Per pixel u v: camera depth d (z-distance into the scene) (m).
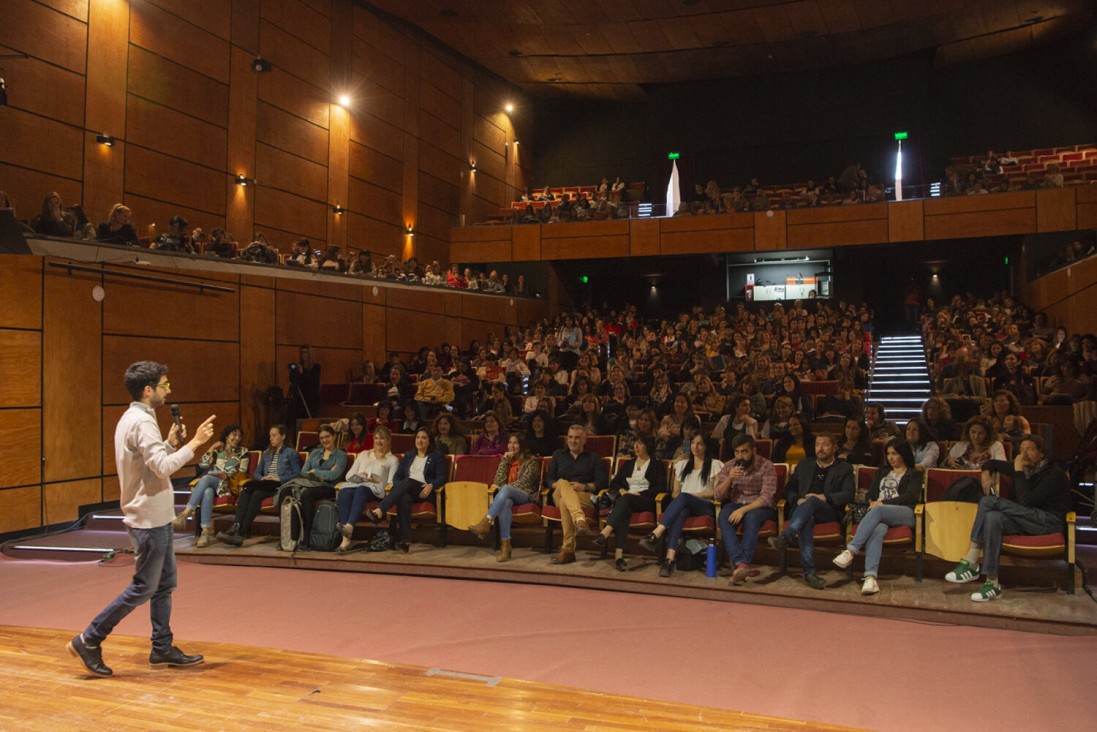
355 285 12.96
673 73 18.44
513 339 14.91
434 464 6.93
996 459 5.71
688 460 6.36
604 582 5.74
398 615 5.05
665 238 16.73
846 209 15.74
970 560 5.21
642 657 4.21
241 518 7.07
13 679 3.76
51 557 7.04
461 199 17.31
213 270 9.55
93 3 9.20
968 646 4.38
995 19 15.48
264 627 4.80
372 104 14.40
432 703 3.49
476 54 17.17
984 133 17.67
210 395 10.14
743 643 4.46
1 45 8.18
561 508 6.24
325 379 12.31
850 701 3.59
